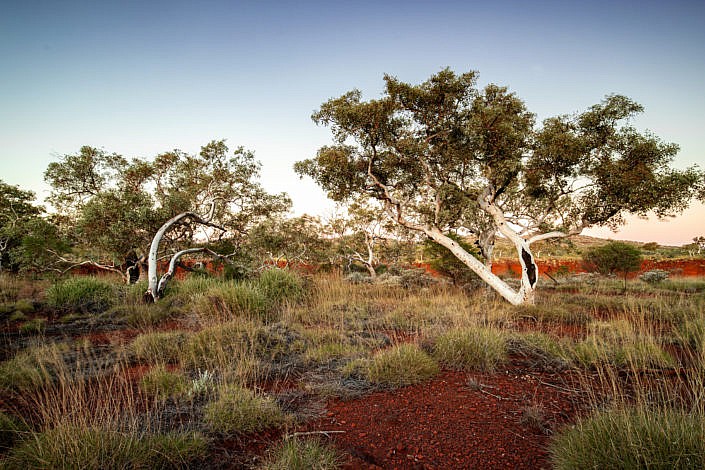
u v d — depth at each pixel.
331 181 11.95
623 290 13.41
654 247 48.31
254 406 3.28
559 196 10.07
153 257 10.57
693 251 38.88
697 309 7.54
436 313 7.96
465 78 9.98
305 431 3.10
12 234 14.49
